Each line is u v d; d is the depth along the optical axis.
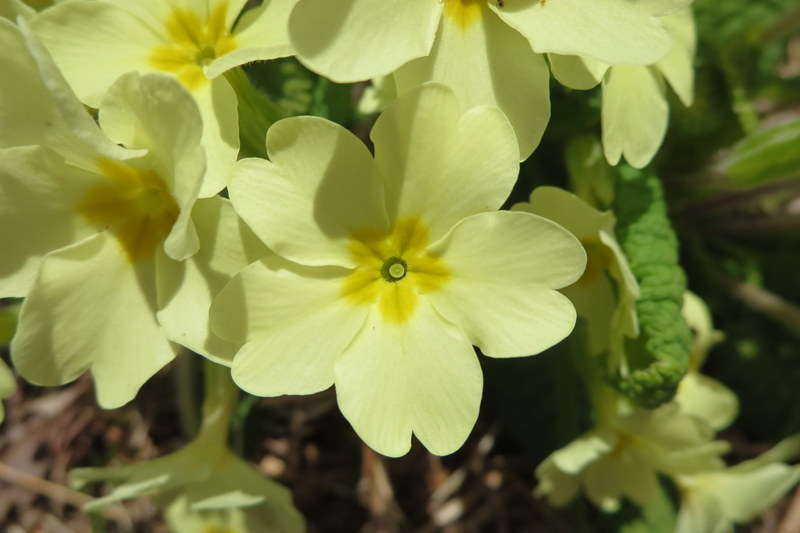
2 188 0.15
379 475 0.20
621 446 0.18
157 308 0.15
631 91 0.16
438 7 0.15
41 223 0.15
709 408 0.19
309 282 0.15
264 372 0.14
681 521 0.18
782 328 0.21
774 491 0.18
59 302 0.15
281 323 0.15
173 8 0.15
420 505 0.21
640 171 0.17
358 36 0.14
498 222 0.14
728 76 0.19
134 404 0.21
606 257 0.16
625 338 0.16
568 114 0.18
